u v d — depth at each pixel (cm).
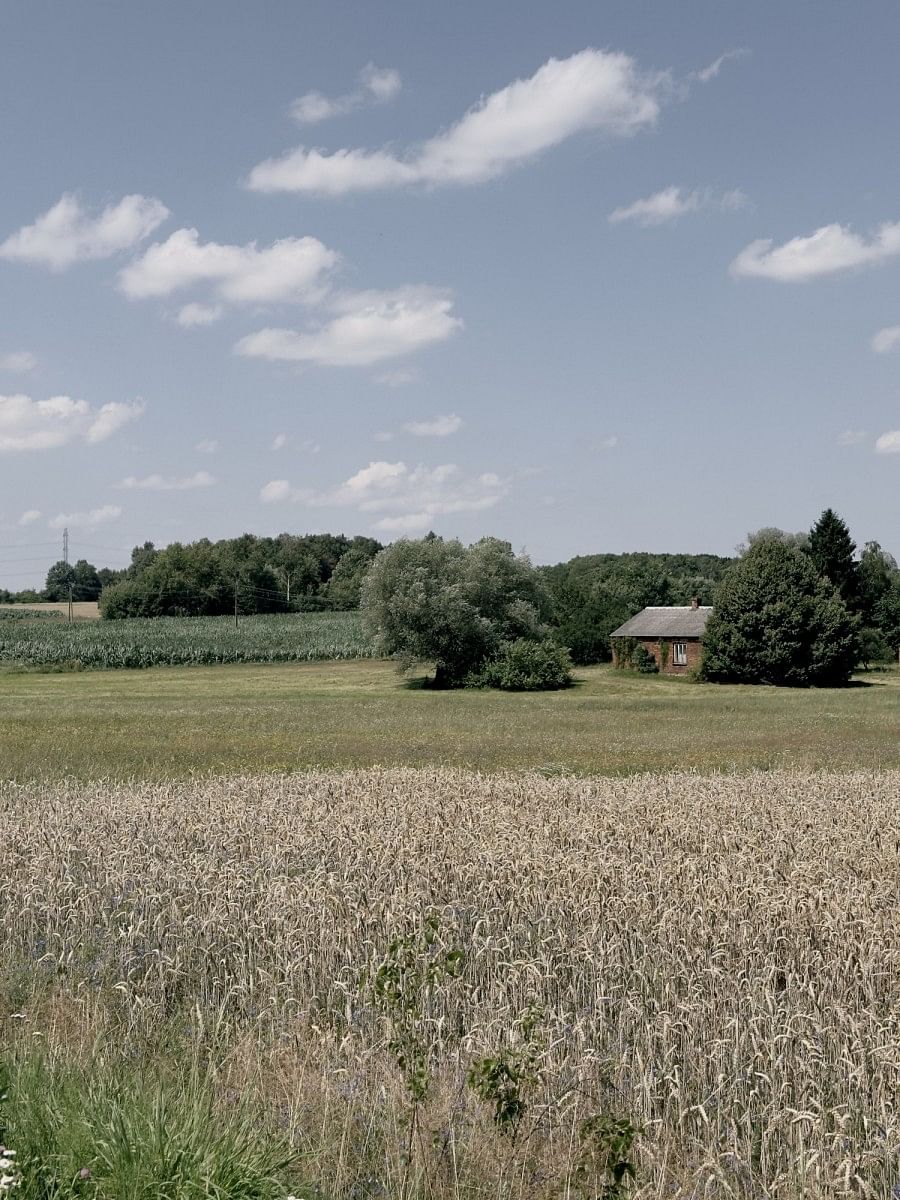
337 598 19012
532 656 7069
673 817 1778
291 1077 800
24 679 7988
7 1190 554
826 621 7475
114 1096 683
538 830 1653
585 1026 863
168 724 4344
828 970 960
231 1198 583
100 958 1070
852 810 1970
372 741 3756
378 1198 642
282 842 1572
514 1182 667
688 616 8725
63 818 1816
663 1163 666
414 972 823
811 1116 677
